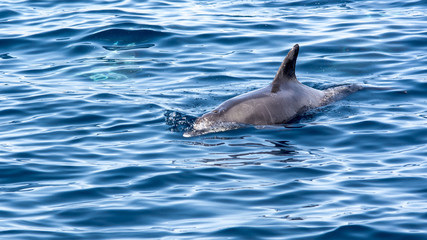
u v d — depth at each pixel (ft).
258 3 289.74
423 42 223.51
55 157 137.49
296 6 281.95
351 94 180.04
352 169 129.08
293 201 114.83
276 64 208.95
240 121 157.79
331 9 274.16
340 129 153.58
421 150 138.31
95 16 262.88
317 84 190.19
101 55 221.66
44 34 240.32
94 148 143.33
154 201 115.44
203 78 197.06
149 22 252.83
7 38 235.40
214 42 232.73
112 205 113.80
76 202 115.34
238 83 191.62
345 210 110.52
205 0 297.94
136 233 103.35
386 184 121.19
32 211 111.55
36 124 159.63
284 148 142.10
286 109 163.84
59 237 101.86
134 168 131.03
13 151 140.77
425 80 187.42
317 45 225.56
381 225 104.68
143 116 164.86
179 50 225.15
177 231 103.91
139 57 219.00
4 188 121.49
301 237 101.45
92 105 173.37
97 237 102.01
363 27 243.60
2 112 168.35
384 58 211.00
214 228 104.68
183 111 167.84
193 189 120.67
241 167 131.13
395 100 174.09
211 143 146.00
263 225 105.40
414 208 110.32
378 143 143.64
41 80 197.26
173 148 142.92
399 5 275.39
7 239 100.73
